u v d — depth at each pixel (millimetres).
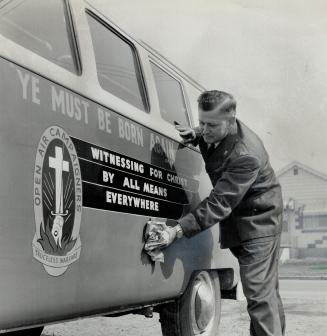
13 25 2402
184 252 3717
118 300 2891
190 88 4750
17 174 2146
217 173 3504
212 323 4383
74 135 2549
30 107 2260
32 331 3090
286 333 5062
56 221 2352
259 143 3494
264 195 3465
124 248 2939
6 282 2062
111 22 3322
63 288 2391
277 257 3525
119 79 3309
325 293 9289
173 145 3719
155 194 3348
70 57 2777
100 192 2730
